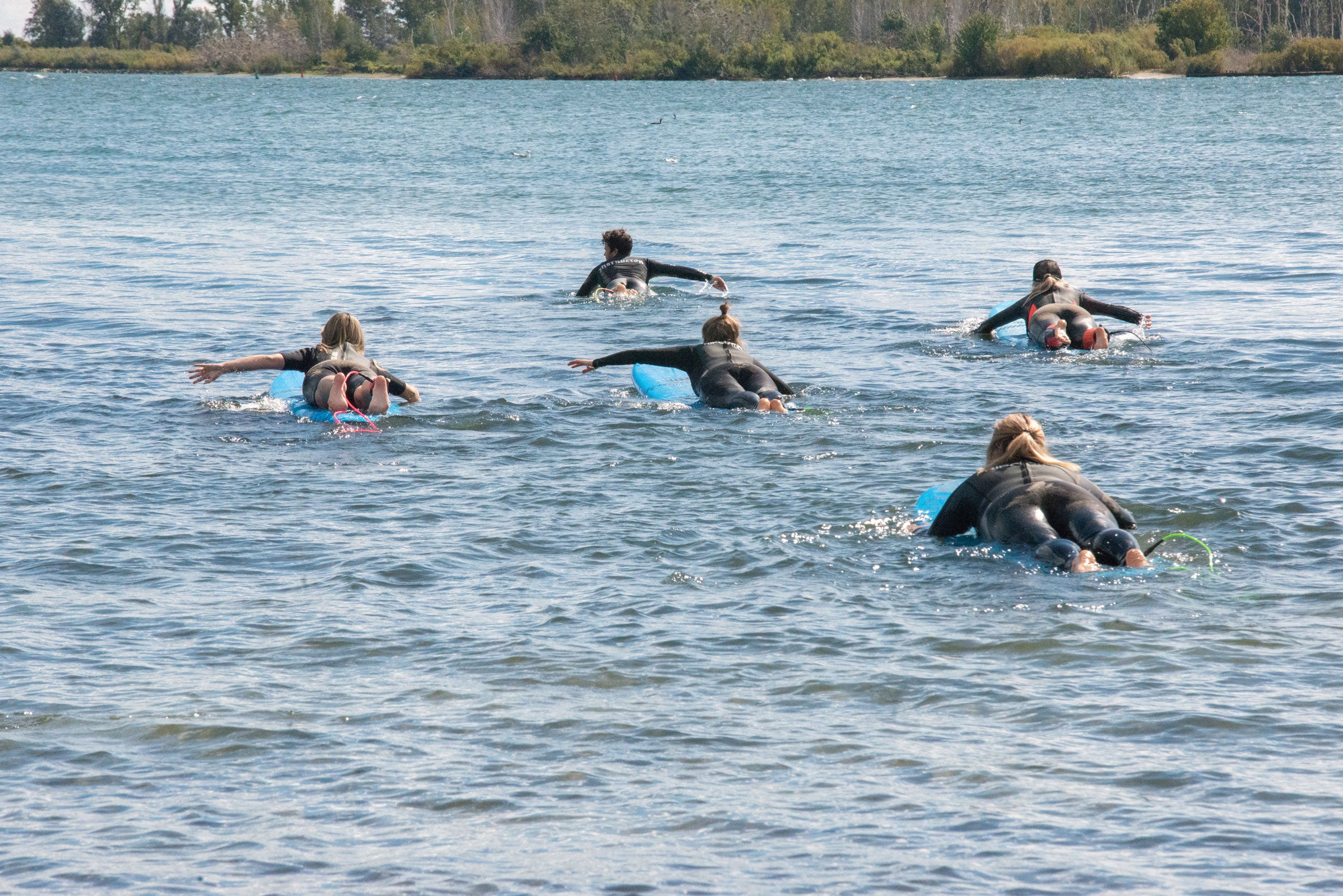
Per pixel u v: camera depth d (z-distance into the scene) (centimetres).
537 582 2347
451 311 5544
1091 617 2155
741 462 3175
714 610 2208
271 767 1661
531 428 3528
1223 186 10919
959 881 1391
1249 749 1684
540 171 13375
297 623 2147
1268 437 3312
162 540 2572
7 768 1655
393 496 2892
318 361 3812
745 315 5459
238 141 18100
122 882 1398
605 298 5825
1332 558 2420
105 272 6569
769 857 1445
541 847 1469
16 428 3478
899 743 1720
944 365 4406
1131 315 4806
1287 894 1355
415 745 1720
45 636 2081
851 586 2322
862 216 9262
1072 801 1561
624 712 1816
